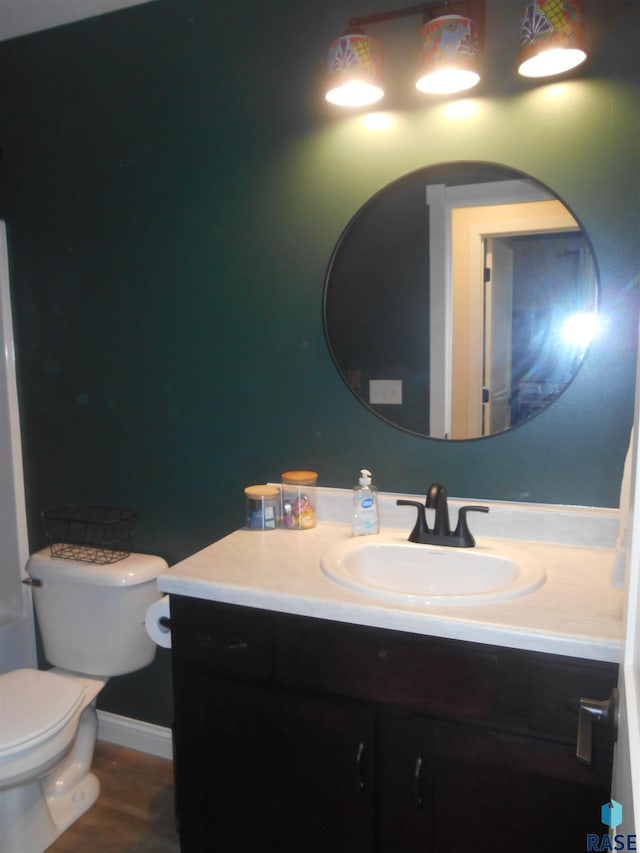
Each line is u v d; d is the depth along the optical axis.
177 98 1.95
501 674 1.19
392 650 1.27
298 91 1.80
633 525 0.77
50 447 2.28
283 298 1.89
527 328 1.63
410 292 1.74
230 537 1.74
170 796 2.02
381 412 1.81
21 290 2.25
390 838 1.33
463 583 1.55
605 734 1.12
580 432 1.61
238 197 1.91
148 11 1.96
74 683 1.79
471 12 1.56
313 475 1.81
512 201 1.62
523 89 1.58
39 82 2.14
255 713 1.42
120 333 2.12
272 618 1.37
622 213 1.52
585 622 1.18
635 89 1.48
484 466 1.71
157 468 2.12
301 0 1.77
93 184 2.10
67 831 1.87
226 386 1.99
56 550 2.15
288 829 1.43
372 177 1.75
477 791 1.24
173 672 1.51
